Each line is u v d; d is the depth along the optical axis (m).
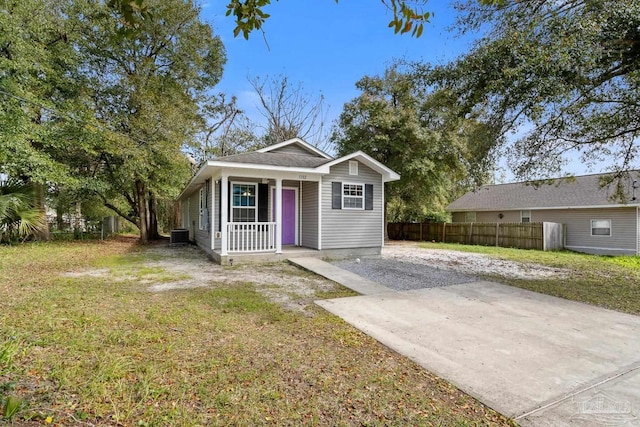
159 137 14.04
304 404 2.51
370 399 2.61
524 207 17.62
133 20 2.35
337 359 3.32
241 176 9.64
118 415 2.22
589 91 6.02
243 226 10.28
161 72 15.91
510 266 9.75
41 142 11.38
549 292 6.41
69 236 15.53
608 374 3.07
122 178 14.46
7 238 11.80
